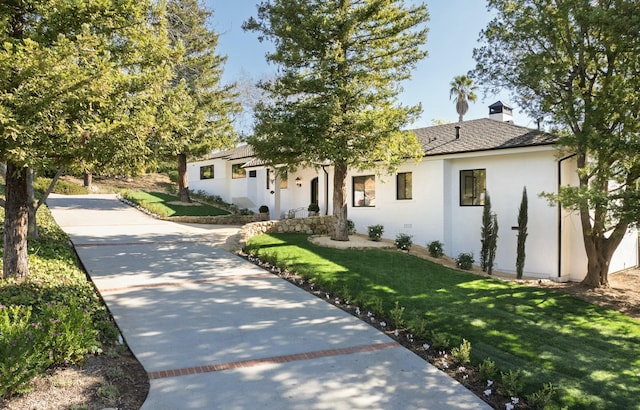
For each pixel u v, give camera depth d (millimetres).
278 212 22516
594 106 9586
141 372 5273
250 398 4734
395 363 5867
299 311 7906
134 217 22109
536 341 7031
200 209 26500
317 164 14523
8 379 3930
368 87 13844
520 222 12539
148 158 7125
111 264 11148
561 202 9539
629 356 6664
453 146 15398
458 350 6324
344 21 12680
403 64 13867
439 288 9781
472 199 15078
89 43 6195
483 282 10742
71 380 4609
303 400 4766
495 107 20281
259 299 8562
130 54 7172
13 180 7660
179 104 8148
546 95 10820
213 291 9000
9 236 7691
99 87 5871
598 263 11414
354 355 6070
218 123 25656
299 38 12727
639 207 8680
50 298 6805
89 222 19516
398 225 16953
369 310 8180
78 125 5734
